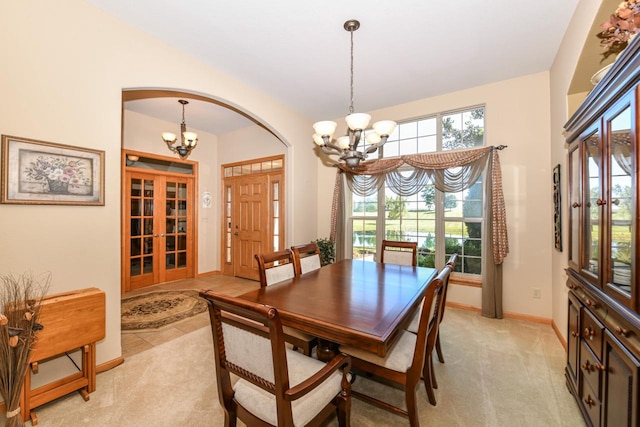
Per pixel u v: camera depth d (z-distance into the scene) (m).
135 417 1.70
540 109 3.14
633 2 1.33
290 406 1.04
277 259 2.41
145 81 2.45
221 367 1.26
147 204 4.73
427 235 3.91
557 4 2.10
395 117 4.09
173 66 2.65
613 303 1.23
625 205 1.20
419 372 1.48
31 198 1.85
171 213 5.07
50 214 1.95
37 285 1.88
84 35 2.09
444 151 3.73
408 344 1.73
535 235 3.16
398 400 1.85
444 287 1.75
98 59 2.16
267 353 1.05
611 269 1.30
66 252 2.02
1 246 1.75
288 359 1.48
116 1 2.10
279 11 2.19
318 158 4.89
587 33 1.90
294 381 1.28
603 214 1.36
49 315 1.72
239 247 5.41
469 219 3.60
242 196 5.38
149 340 2.72
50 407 1.77
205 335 2.84
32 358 1.63
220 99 3.13
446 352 2.48
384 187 4.25
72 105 2.03
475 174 3.40
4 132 1.75
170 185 5.06
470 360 2.34
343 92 3.65
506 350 2.51
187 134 3.94
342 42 2.59
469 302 3.52
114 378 2.09
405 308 1.59
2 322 1.26
